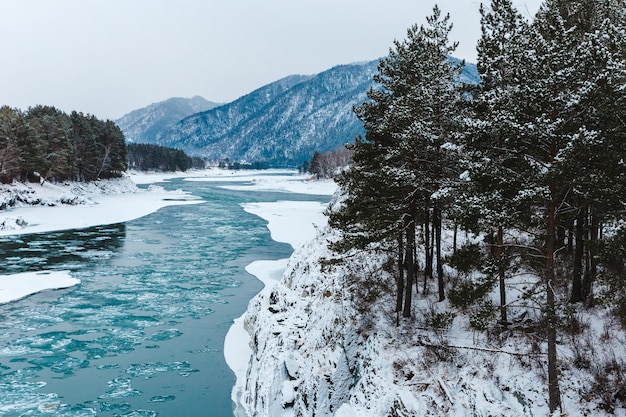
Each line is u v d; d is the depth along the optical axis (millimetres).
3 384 22922
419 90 17578
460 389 14766
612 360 13898
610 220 12086
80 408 20828
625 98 10969
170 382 23297
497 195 13094
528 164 12820
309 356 19719
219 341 28219
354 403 16438
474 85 17875
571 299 17016
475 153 13727
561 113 11945
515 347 15617
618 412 12672
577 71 11352
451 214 15938
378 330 18500
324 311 21250
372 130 19219
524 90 12047
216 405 21188
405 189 18734
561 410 12852
